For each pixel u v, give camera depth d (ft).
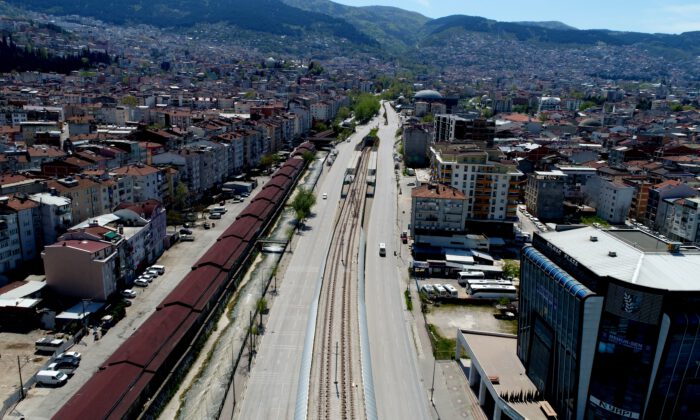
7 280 583.99
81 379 434.30
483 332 484.33
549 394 391.45
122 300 560.61
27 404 401.70
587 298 344.49
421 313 571.28
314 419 369.30
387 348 499.51
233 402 413.18
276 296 595.88
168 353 439.63
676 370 339.16
